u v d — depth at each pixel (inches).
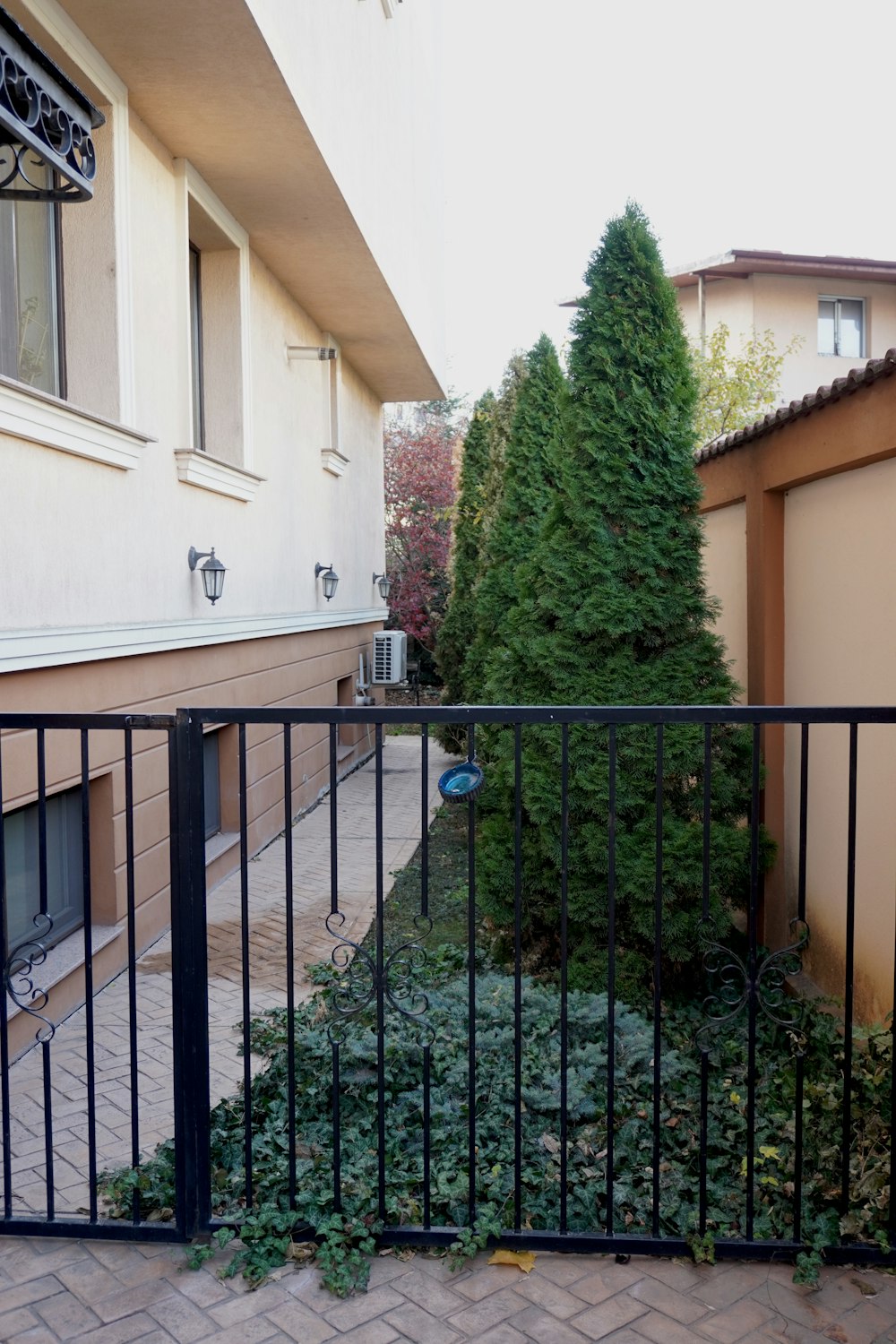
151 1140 139.6
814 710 100.6
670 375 211.9
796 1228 104.2
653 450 208.4
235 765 315.6
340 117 282.0
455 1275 102.3
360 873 315.9
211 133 242.7
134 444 218.7
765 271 727.1
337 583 458.6
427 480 888.3
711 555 296.7
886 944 194.7
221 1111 135.0
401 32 412.8
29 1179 128.3
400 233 406.6
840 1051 156.4
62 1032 182.5
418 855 341.4
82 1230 108.0
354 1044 144.5
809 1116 133.2
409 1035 150.8
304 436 399.5
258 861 326.3
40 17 181.3
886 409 183.6
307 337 410.0
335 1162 107.7
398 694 852.0
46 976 181.8
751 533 254.5
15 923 185.2
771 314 739.4
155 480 237.9
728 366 601.0
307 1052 148.3
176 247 253.9
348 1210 109.0
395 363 506.9
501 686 219.3
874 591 201.5
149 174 237.9
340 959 220.4
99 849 213.2
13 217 193.5
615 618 203.6
